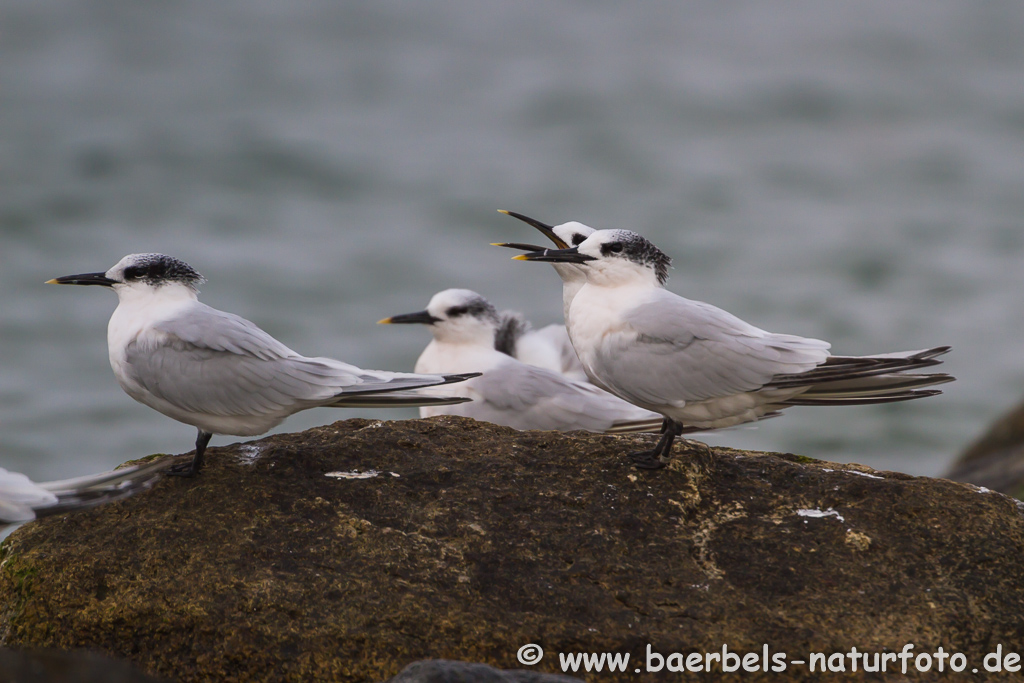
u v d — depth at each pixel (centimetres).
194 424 1048
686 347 1063
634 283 1130
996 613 903
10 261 3338
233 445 1078
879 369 982
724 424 1117
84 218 3862
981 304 3127
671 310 1088
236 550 931
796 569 926
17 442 2167
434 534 955
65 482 884
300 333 2844
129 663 871
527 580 918
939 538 945
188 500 983
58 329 2805
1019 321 2978
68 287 3134
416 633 883
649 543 952
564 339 1956
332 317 2967
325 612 890
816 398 1081
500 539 952
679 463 1041
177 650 893
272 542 938
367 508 980
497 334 1877
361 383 1009
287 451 1047
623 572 922
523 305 3061
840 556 936
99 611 912
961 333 2898
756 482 1028
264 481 1006
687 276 3422
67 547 950
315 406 1020
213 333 1017
